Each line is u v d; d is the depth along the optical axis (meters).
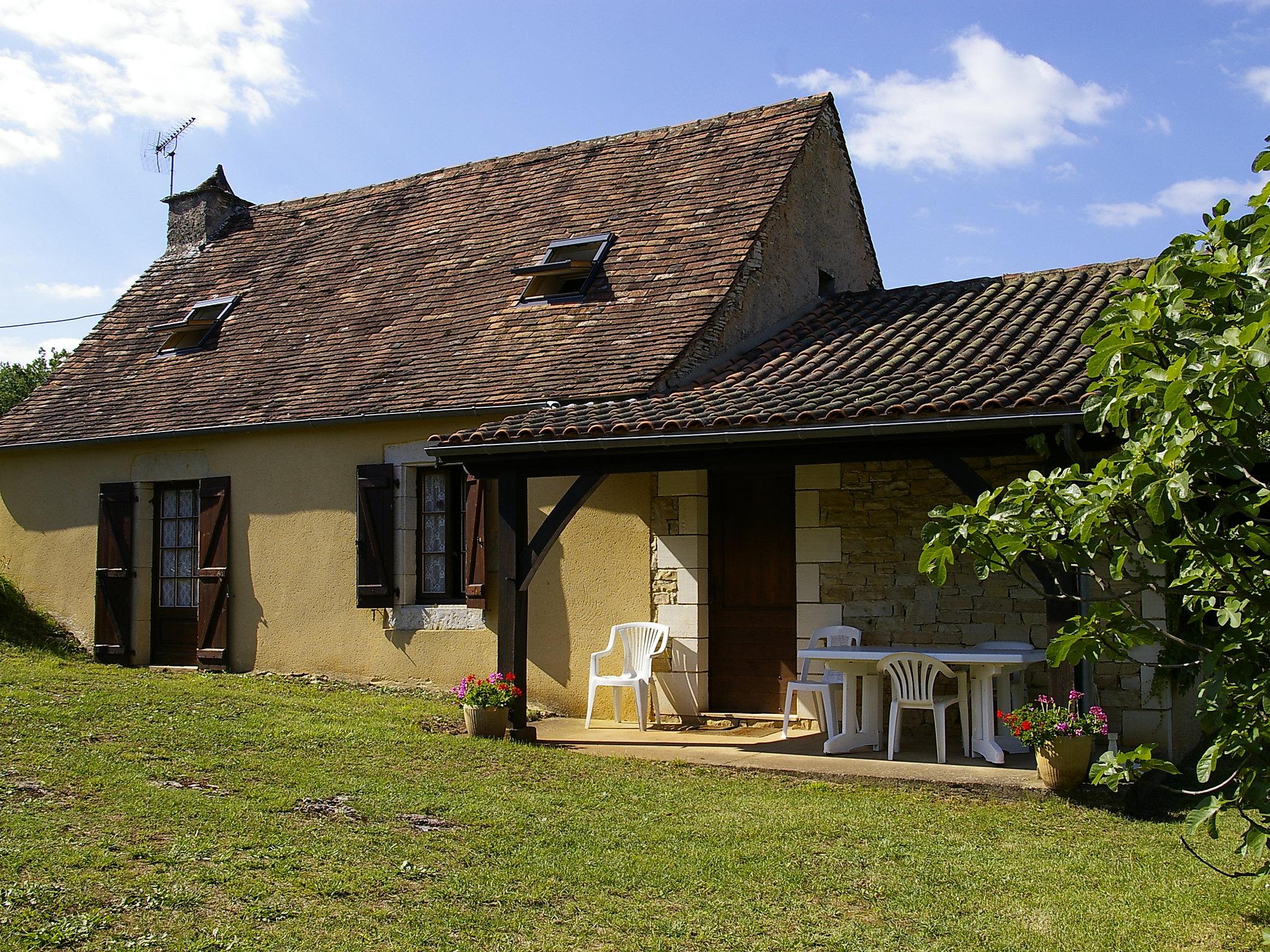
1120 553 4.08
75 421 13.29
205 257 15.66
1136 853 6.07
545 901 5.25
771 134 12.69
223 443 12.25
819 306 12.07
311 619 11.57
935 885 5.55
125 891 4.94
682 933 4.93
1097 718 7.06
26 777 6.56
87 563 13.19
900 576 9.20
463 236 13.52
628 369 10.02
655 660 9.90
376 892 5.20
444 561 11.09
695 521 9.84
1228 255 4.09
